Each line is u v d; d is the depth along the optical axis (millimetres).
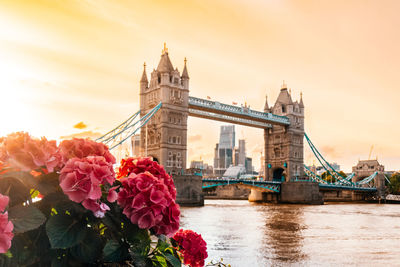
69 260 3541
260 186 122062
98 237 3570
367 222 55719
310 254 27031
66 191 3221
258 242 32125
